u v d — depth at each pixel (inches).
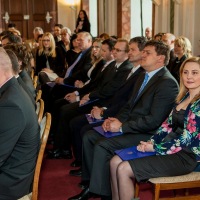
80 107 160.4
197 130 93.5
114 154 110.9
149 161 94.3
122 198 95.6
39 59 262.5
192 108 94.7
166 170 93.6
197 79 96.9
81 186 128.5
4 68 83.2
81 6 435.5
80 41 201.8
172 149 96.7
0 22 448.5
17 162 82.8
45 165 151.2
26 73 143.9
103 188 110.8
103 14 395.5
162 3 294.0
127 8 346.6
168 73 117.0
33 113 84.7
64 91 205.6
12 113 78.5
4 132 78.0
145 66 118.3
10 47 140.9
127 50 148.1
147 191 125.3
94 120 139.1
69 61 246.7
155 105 112.1
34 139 84.7
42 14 462.6
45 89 219.1
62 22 468.4
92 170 111.4
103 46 166.4
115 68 154.3
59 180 135.6
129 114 120.8
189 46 185.5
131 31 350.0
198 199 98.0
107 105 144.6
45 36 257.8
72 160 157.6
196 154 94.3
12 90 81.5
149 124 112.3
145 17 347.9
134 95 123.7
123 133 116.8
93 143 120.7
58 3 465.7
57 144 159.8
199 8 256.7
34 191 87.0
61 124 158.9
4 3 452.8
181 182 94.3
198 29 259.1
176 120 101.4
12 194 82.4
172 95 112.0
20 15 458.3
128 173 94.3
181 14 270.5
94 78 181.3
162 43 117.1
